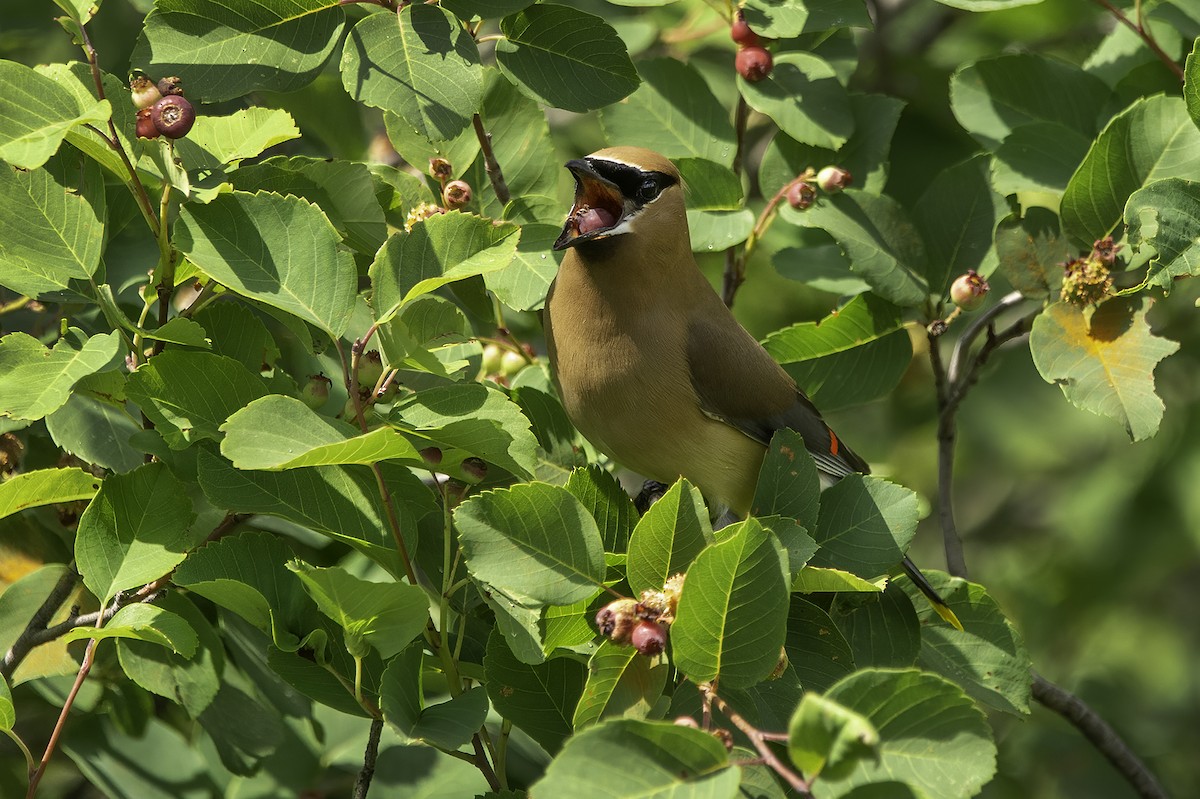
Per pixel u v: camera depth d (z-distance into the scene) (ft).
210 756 28.32
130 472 22.13
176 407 21.62
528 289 26.76
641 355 27.58
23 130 20.68
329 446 19.19
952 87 32.24
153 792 27.71
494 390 21.94
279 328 28.84
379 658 22.45
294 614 22.22
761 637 19.01
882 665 24.25
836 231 29.91
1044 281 28.30
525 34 25.84
